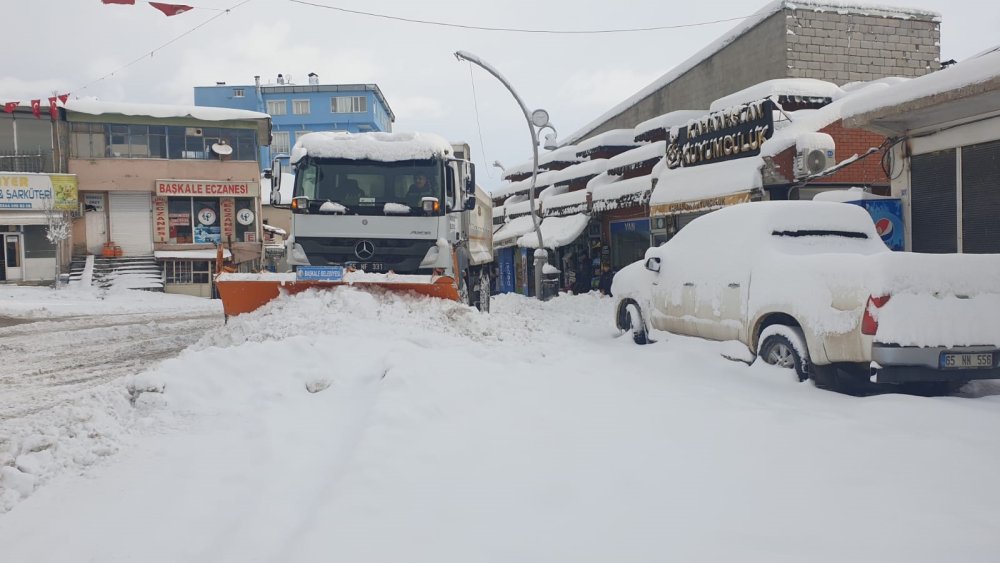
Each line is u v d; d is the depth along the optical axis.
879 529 3.37
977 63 9.02
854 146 14.34
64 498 4.09
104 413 5.46
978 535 3.27
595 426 5.29
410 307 9.16
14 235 31.50
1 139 31.73
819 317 6.52
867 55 19.09
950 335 6.09
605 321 14.23
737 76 20.62
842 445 4.76
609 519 3.55
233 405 5.84
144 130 33.59
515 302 19.50
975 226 10.27
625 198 20.56
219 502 3.96
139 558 3.30
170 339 13.15
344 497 3.76
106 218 33.12
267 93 65.12
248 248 34.34
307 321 8.23
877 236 8.28
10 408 6.96
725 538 3.30
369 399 5.84
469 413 5.54
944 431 5.08
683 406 5.93
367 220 10.70
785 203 8.10
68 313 22.08
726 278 8.00
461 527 3.43
